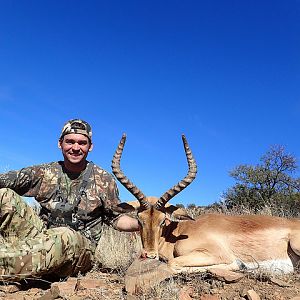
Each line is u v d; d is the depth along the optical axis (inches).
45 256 60.4
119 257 82.3
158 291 56.8
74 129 70.5
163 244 83.7
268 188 207.3
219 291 60.5
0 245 60.5
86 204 71.7
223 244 81.4
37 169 71.5
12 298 56.2
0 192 62.9
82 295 57.4
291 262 81.7
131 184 78.3
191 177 78.5
